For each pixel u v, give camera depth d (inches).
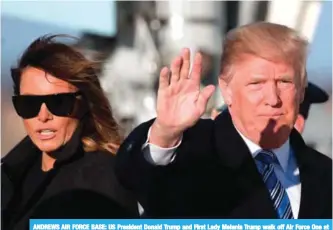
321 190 267.4
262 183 255.1
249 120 253.6
